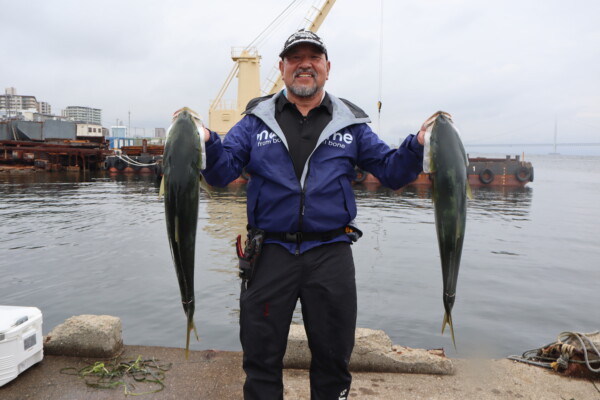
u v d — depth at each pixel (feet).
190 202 7.60
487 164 108.27
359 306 26.76
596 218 66.23
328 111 8.79
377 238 47.91
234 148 8.68
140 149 127.95
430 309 26.35
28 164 130.93
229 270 33.91
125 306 25.77
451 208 7.80
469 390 11.73
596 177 212.23
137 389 11.68
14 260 36.04
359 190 103.04
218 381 12.14
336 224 8.53
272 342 8.45
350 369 12.69
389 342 13.11
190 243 7.70
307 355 12.85
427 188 106.22
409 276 33.27
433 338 22.24
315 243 8.41
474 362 13.37
